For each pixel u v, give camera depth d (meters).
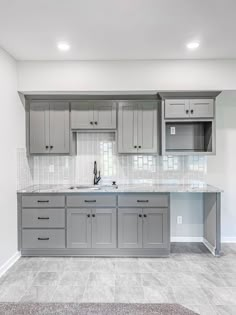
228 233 3.87
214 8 2.12
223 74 3.30
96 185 3.77
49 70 3.33
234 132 3.83
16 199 3.28
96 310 0.91
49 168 3.88
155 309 0.91
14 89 3.24
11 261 3.07
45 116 3.59
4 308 0.92
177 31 2.53
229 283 2.60
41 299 2.31
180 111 3.43
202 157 3.86
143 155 3.85
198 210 3.87
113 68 3.33
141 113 3.57
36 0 1.98
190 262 3.11
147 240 3.28
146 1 2.01
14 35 2.59
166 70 3.32
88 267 2.98
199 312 2.11
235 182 3.85
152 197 3.27
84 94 3.51
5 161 2.98
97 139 3.86
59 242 3.29
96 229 3.29
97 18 2.27
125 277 2.72
